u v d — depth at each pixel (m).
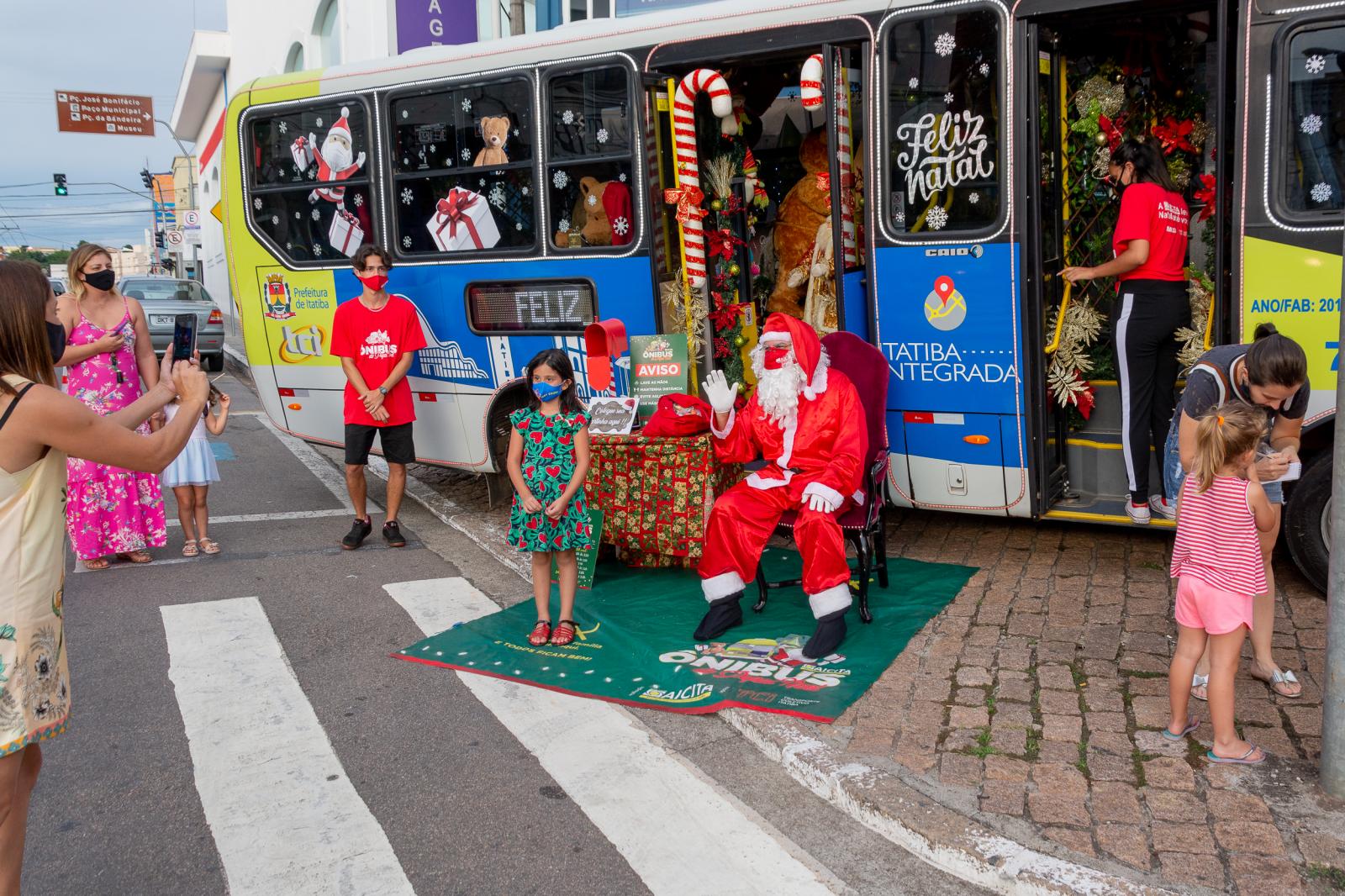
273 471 9.70
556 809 3.73
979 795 3.54
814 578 4.82
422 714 4.52
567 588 5.23
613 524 6.16
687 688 4.57
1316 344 4.78
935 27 5.43
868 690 4.41
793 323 5.11
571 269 6.71
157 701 4.71
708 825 3.59
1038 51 5.38
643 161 6.31
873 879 3.25
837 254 5.75
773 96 6.82
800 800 3.74
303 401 8.03
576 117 6.55
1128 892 2.96
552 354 5.03
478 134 6.95
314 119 7.57
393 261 7.44
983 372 5.55
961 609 5.25
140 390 6.41
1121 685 4.32
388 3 12.47
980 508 5.75
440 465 7.65
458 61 6.95
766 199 6.86
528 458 5.07
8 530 2.63
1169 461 5.18
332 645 5.34
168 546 7.23
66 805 3.85
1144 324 5.30
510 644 5.24
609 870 3.35
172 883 3.36
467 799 3.81
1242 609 3.56
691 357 6.33
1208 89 5.84
